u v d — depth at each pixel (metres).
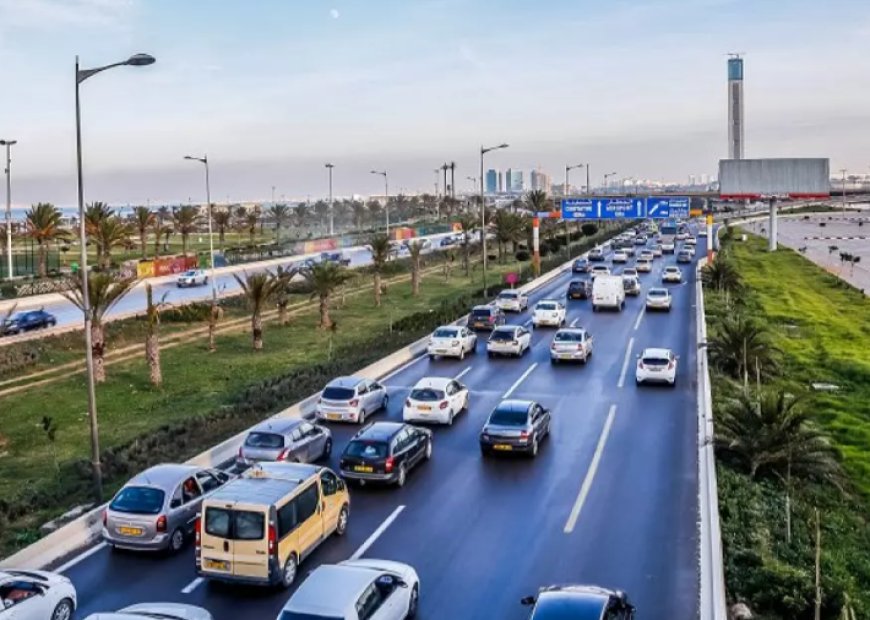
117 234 78.94
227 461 27.17
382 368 41.53
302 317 63.19
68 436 32.31
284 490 18.09
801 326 57.38
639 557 18.91
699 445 27.33
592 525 20.92
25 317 53.50
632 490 23.47
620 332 51.41
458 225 148.25
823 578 17.66
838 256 117.12
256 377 42.69
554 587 15.20
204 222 182.38
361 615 13.94
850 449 30.36
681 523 20.91
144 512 19.30
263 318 62.62
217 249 119.31
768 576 17.28
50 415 35.72
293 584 17.81
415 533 20.64
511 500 22.94
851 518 23.83
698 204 121.75
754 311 62.72
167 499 19.52
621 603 14.57
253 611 16.64
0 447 30.66
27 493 24.72
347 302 71.44
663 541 19.80
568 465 25.98
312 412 33.53
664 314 58.41
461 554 19.31
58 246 105.50
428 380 32.53
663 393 35.50
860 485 26.78
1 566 18.36
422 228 147.12
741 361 39.69
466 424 31.45
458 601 16.92
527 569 18.42
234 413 33.50
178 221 122.69
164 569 18.83
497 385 37.84
